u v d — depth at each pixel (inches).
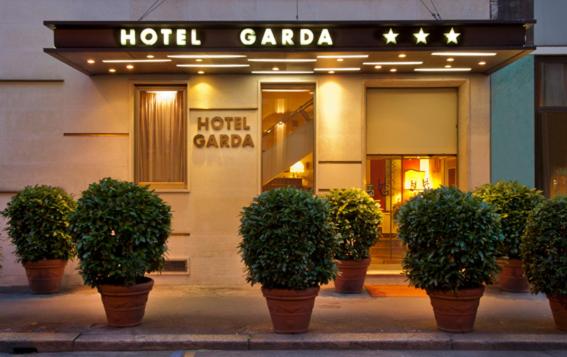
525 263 317.4
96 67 417.7
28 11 440.5
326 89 441.4
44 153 440.1
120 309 311.9
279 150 449.1
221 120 440.1
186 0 438.6
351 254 396.2
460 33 368.5
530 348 289.7
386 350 289.9
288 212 297.4
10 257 438.6
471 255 294.5
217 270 436.8
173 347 291.0
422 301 378.9
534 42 443.8
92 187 316.8
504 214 393.4
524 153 439.8
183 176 445.7
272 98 450.3
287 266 293.7
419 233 301.9
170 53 374.9
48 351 290.2
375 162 462.0
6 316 340.5
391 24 368.2
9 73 439.8
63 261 409.1
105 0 439.2
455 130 460.1
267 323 324.8
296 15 437.1
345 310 354.9
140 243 312.5
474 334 300.5
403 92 460.4
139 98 448.5
